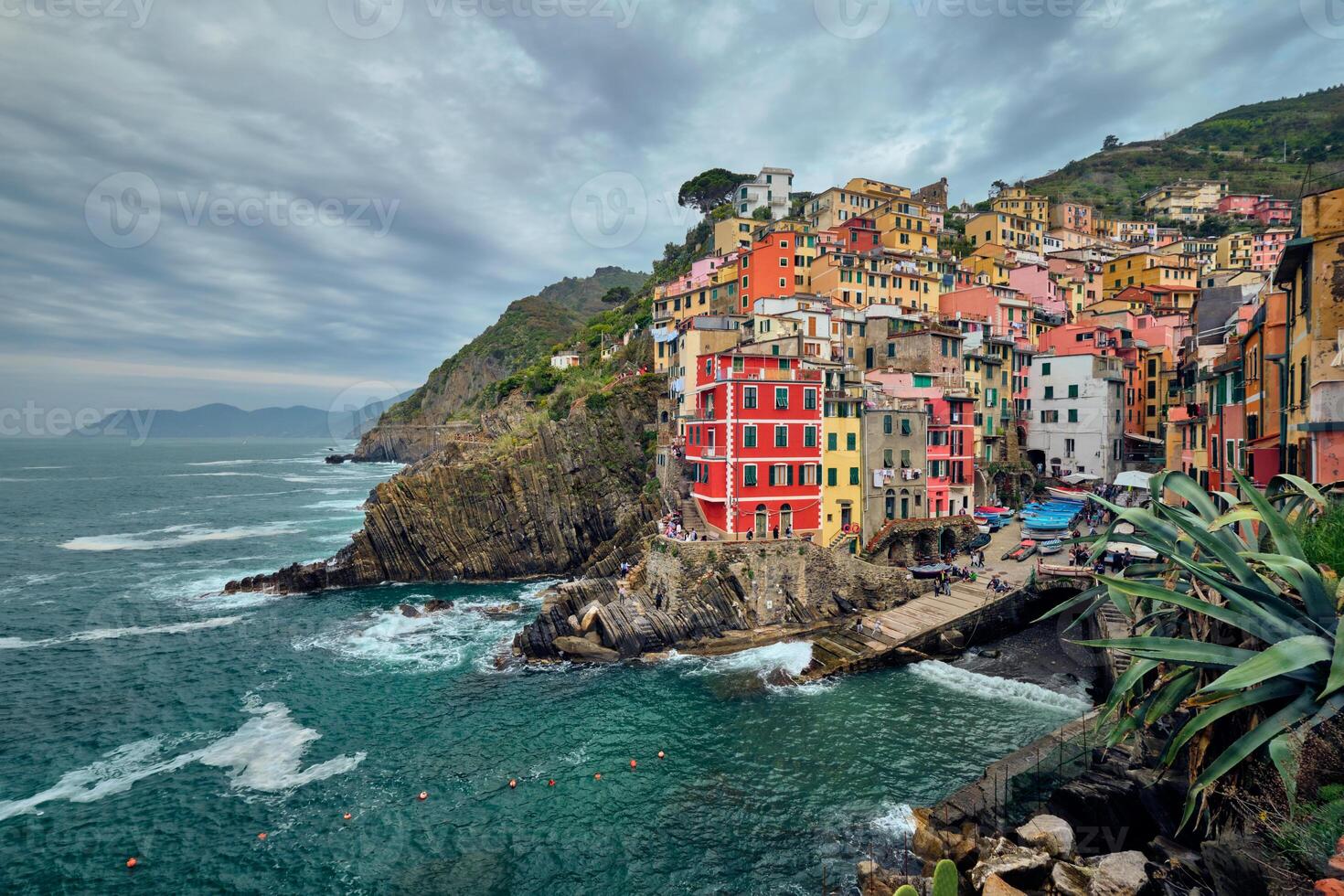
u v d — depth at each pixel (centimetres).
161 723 3994
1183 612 2172
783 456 5569
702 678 4441
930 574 5491
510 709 4119
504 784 3303
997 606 4881
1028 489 7788
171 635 5600
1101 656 4144
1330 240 2431
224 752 3656
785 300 7919
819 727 3731
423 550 7444
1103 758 2564
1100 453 7644
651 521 7106
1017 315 9488
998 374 8062
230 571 7869
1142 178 19188
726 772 3331
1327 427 2369
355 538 7338
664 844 2836
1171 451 5525
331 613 6222
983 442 7744
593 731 3803
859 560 5412
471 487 7694
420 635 5562
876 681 4309
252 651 5194
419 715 4059
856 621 5038
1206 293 6900
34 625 5831
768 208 13412
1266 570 1786
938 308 9831
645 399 8706
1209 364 5603
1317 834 1188
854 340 7775
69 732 3888
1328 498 2041
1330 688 1189
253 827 3014
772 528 5550
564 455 8150
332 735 3828
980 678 4306
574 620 5062
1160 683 1888
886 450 6041
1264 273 10206
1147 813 2172
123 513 12275
